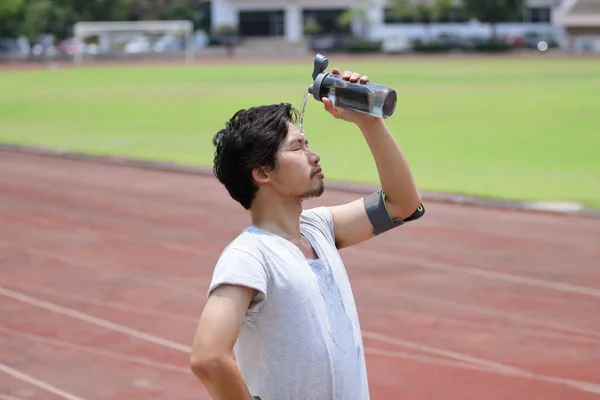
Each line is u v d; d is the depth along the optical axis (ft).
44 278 25.59
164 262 27.43
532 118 70.18
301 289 7.74
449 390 16.88
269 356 7.73
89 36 205.05
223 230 32.09
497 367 18.08
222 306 7.48
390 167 8.75
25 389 17.34
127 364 18.57
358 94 8.18
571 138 57.31
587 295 23.15
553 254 27.45
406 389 16.94
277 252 7.81
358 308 22.17
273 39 228.84
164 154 52.24
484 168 45.16
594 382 17.28
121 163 49.21
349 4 233.76
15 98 97.19
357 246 28.63
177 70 155.74
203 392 17.07
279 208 8.21
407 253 27.73
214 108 82.64
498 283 24.34
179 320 21.49
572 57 183.42
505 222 32.17
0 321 21.50
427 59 181.37
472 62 167.63
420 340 19.76
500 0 207.31
